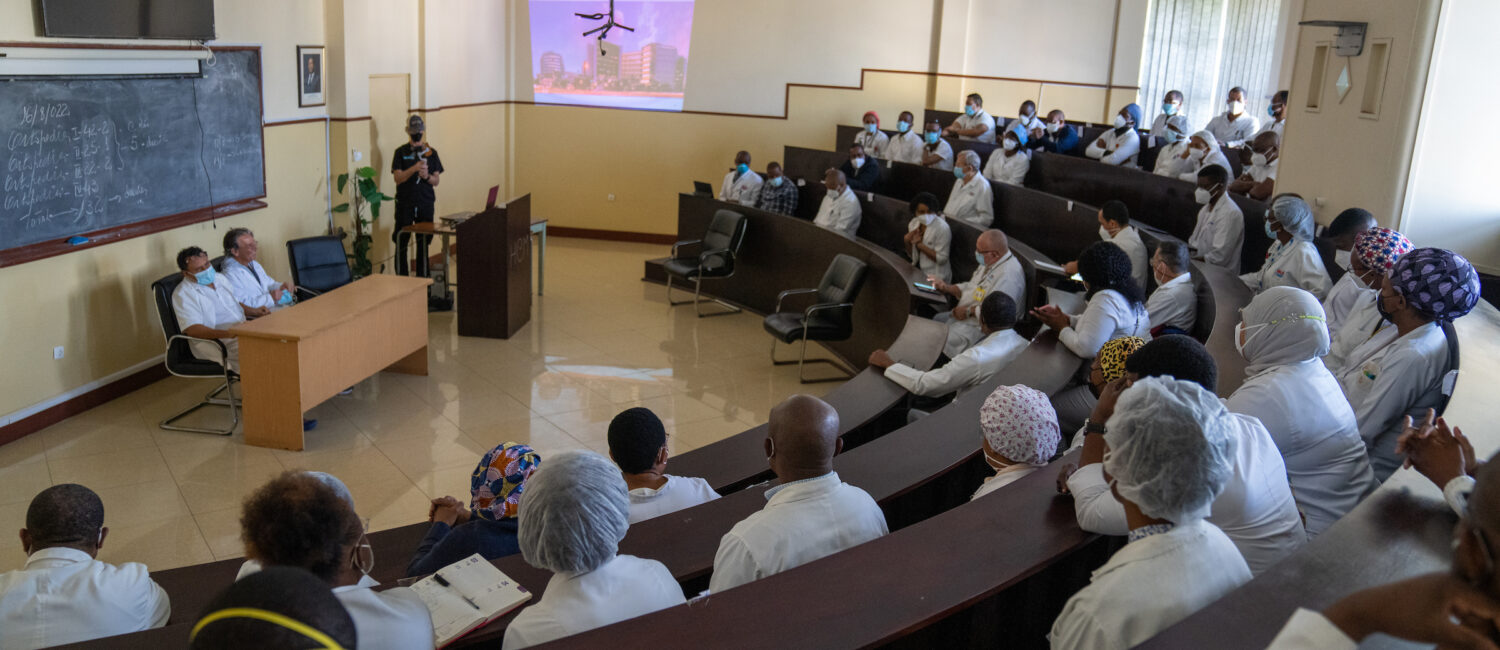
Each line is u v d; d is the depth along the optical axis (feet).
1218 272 15.76
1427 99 13.84
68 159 18.53
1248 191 20.89
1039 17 37.65
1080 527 6.77
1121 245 18.89
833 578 6.23
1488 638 2.94
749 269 29.91
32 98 17.62
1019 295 19.49
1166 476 5.02
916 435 10.82
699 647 5.52
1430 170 14.07
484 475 9.29
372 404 20.63
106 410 19.53
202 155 22.15
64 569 8.57
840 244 25.79
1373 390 9.14
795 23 37.37
